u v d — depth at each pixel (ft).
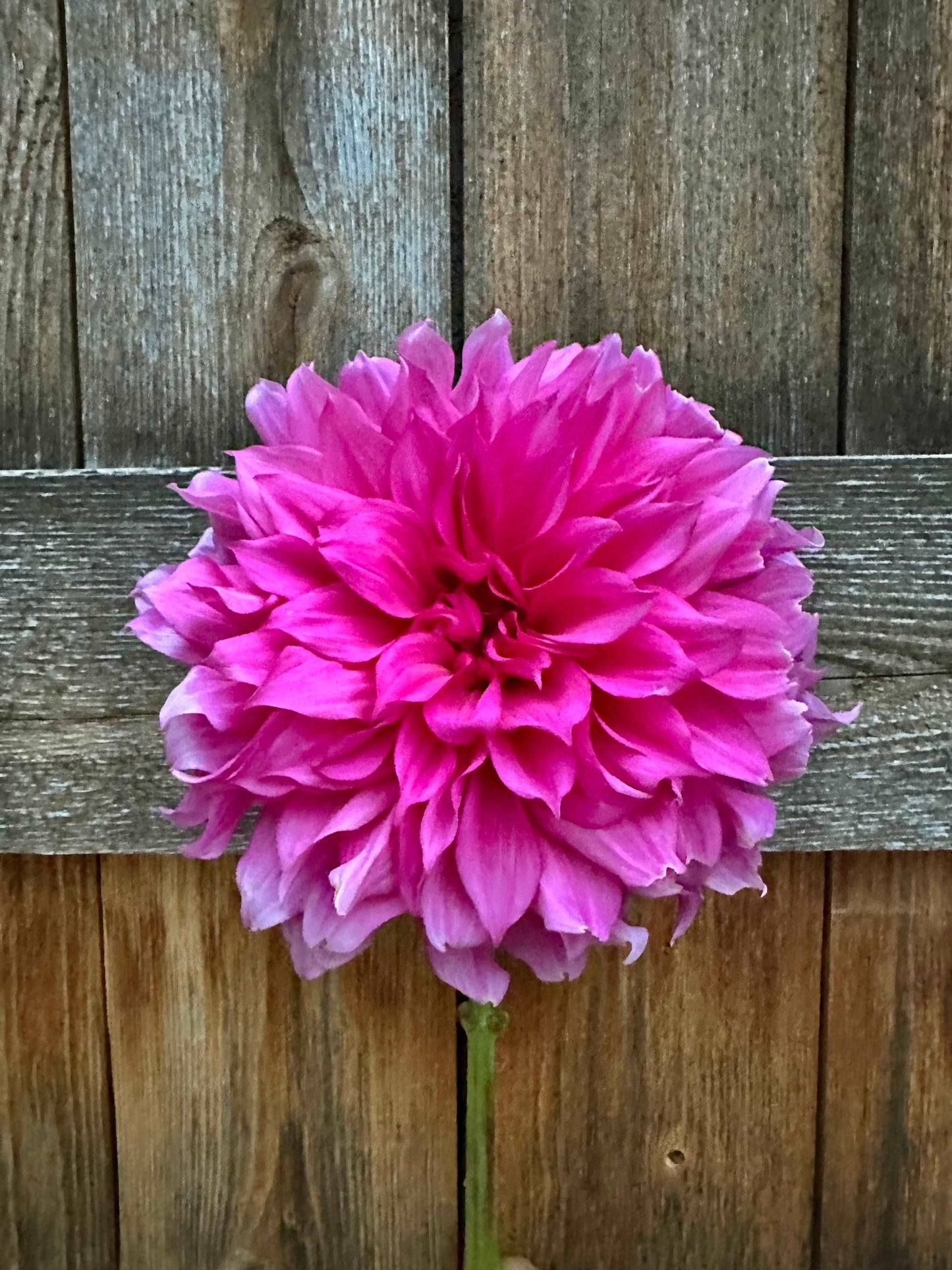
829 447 1.01
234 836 1.02
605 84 0.99
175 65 0.98
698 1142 1.07
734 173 1.00
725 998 1.06
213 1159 1.07
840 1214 1.07
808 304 1.01
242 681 0.80
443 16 0.98
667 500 0.85
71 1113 1.06
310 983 1.05
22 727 1.00
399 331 1.00
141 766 1.01
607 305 1.00
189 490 0.87
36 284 1.00
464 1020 0.97
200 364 1.00
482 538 0.85
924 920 1.05
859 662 1.00
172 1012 1.05
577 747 0.80
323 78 0.99
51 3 0.98
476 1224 0.97
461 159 0.99
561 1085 1.06
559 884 0.82
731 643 0.81
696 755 0.82
